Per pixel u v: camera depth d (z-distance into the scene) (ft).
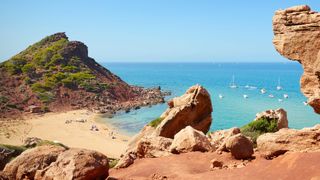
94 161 61.36
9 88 466.70
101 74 582.76
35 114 387.34
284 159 68.54
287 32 88.43
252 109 391.86
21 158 66.39
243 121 319.68
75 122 346.33
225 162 77.46
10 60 557.74
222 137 105.40
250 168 70.18
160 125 122.83
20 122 337.31
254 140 110.42
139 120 361.92
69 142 265.13
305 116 330.13
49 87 474.08
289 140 72.79
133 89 560.20
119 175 80.07
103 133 300.61
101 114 396.57
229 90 628.28
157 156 93.81
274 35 92.27
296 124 288.51
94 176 60.80
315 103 82.79
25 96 442.91
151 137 100.22
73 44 608.60
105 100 468.75
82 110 417.90
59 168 60.44
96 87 495.41
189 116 125.80
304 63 85.87
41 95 447.83
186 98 131.54
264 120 125.59
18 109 402.52
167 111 136.15
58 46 602.85
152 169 80.07
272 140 74.74
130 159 89.81
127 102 478.59
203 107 130.82
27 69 519.19
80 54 607.78
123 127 329.11
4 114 375.66
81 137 283.18
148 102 470.39
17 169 65.16
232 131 107.04
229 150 83.10
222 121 320.50
